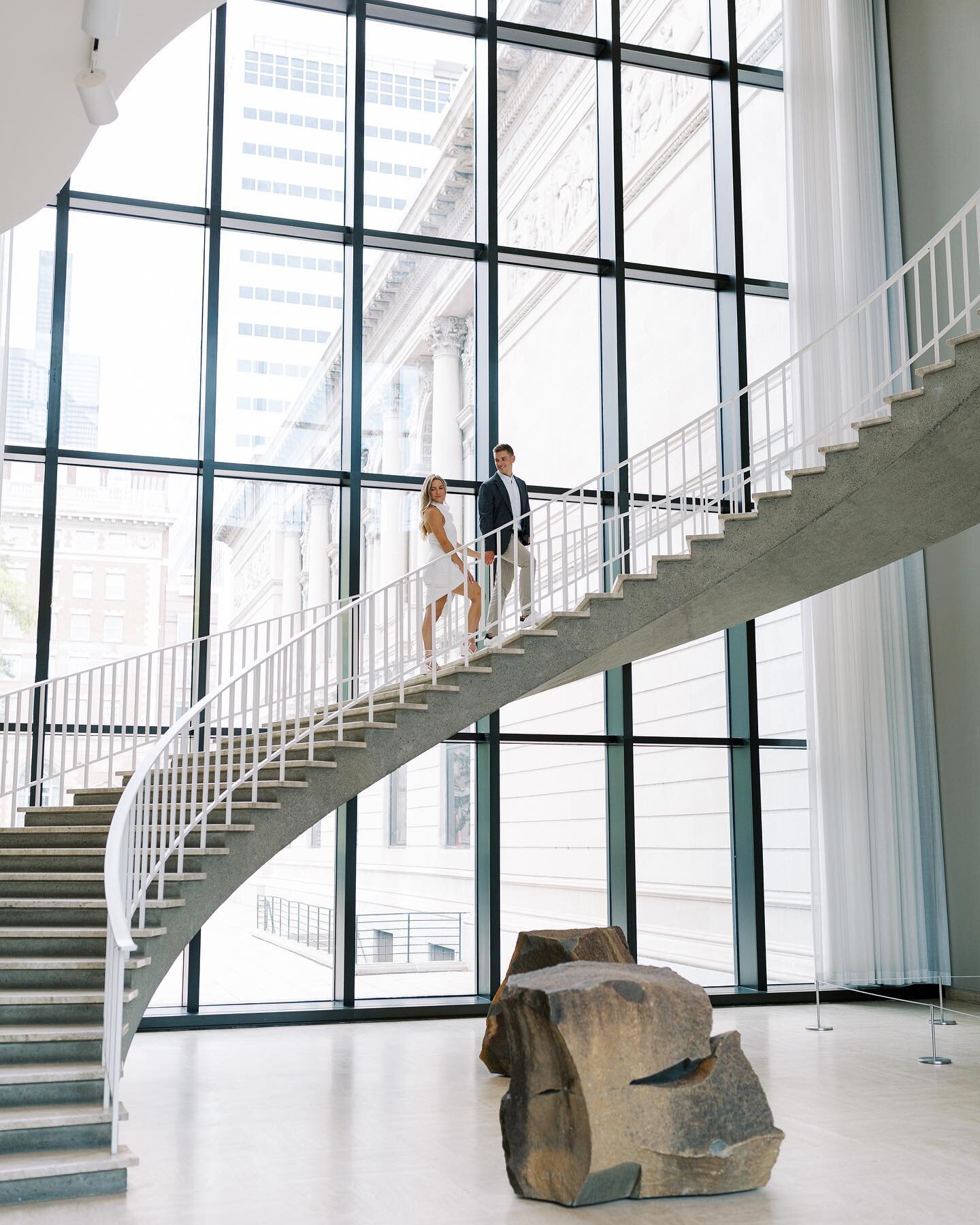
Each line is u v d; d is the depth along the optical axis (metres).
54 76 5.50
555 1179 4.70
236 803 6.99
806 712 10.85
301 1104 6.50
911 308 11.30
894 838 10.59
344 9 11.04
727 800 11.10
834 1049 8.17
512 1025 4.92
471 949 10.33
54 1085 5.14
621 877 10.56
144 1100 6.59
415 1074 7.35
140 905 6.14
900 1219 4.49
